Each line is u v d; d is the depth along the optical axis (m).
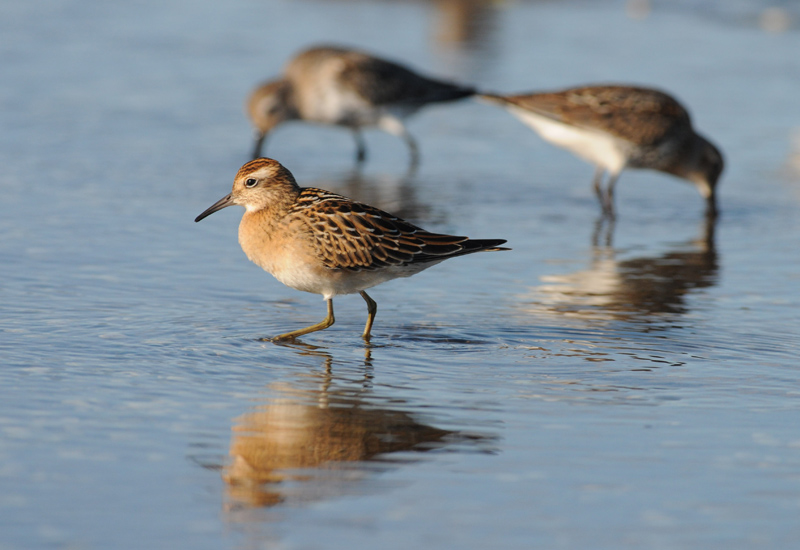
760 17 39.47
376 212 12.00
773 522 7.51
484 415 9.53
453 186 20.61
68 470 8.19
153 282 13.81
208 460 8.45
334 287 12.05
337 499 7.84
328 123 23.84
